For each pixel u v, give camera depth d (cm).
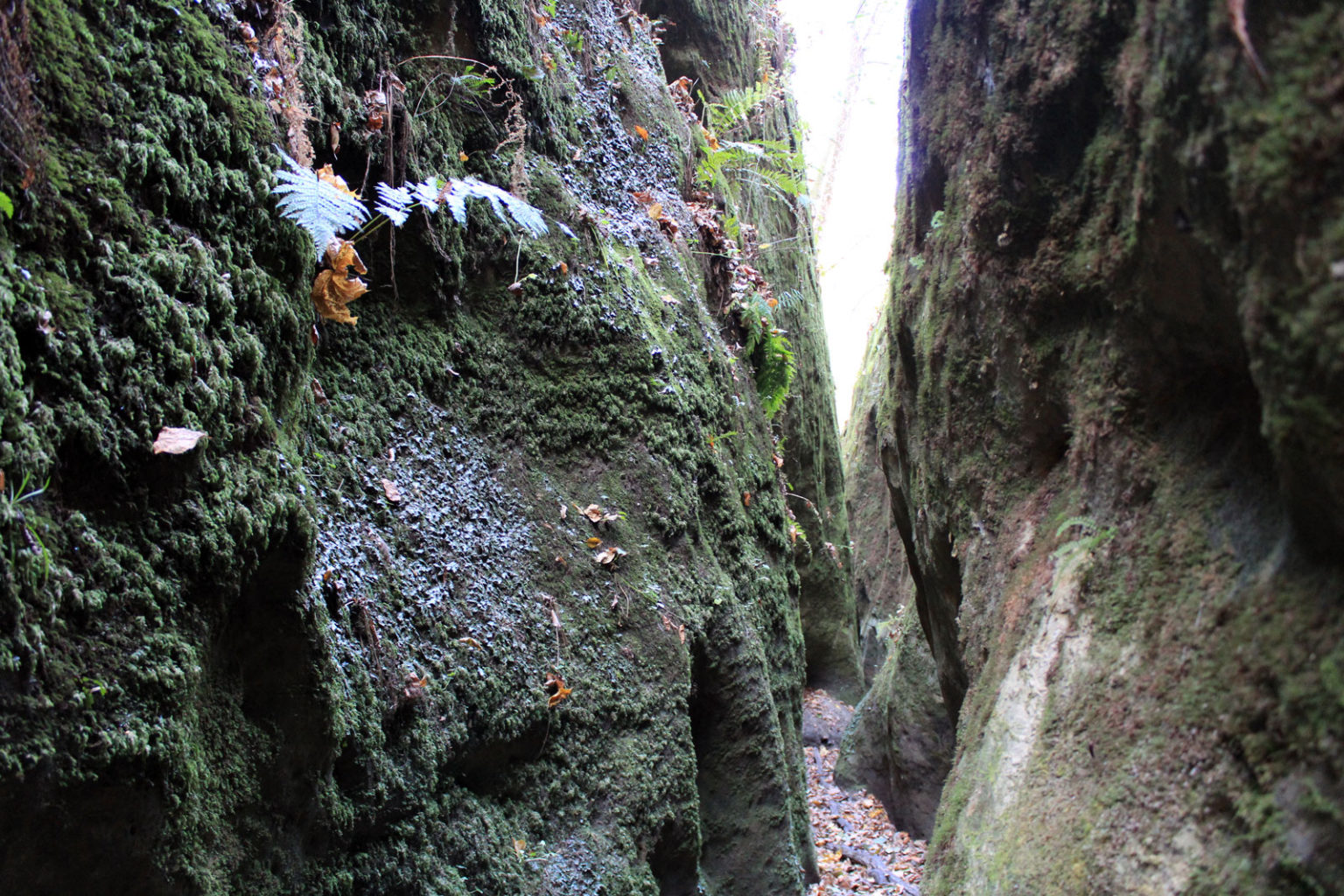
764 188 966
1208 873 144
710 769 386
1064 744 204
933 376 366
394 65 308
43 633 141
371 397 281
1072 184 246
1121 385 227
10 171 147
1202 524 184
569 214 387
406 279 308
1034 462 296
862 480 1386
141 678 155
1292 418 129
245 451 190
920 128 371
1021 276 276
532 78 386
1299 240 122
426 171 313
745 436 518
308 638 197
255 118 206
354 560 242
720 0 942
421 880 237
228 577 177
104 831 149
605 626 334
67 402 151
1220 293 169
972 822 237
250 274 199
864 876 578
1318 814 128
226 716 181
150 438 164
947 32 337
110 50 173
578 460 361
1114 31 219
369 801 223
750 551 460
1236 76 132
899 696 721
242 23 219
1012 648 260
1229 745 150
